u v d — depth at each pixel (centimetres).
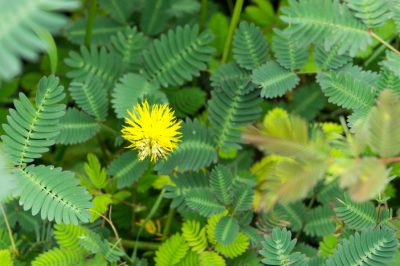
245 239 43
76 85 45
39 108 38
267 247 38
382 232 38
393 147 32
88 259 41
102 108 45
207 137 44
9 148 38
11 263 41
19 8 28
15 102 38
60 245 41
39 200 38
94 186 45
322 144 32
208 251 43
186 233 43
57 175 38
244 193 43
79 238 41
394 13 38
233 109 44
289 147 32
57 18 28
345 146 32
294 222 44
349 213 40
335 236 43
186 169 43
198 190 43
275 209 44
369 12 38
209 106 44
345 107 42
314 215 44
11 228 45
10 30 28
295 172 32
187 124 44
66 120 44
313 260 40
